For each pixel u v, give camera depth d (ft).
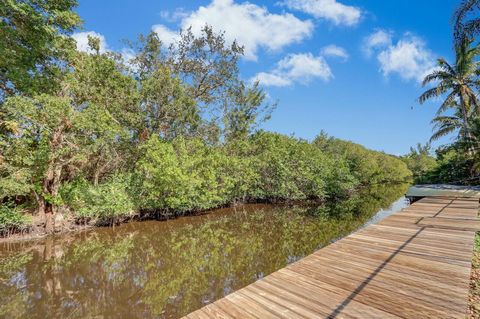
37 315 14.20
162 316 14.10
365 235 16.84
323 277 10.58
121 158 41.78
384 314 7.87
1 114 28.53
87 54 41.34
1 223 27.32
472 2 30.68
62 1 33.14
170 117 46.60
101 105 38.27
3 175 28.50
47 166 30.68
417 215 23.12
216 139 57.57
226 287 17.48
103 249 26.20
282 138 70.49
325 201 62.75
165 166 37.19
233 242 28.43
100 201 33.35
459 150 50.49
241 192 53.67
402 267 11.39
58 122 29.99
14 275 19.58
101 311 14.58
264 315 7.96
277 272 11.17
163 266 21.42
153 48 51.19
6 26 28.60
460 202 29.40
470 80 52.75
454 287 9.46
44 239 29.27
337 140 112.78
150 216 40.06
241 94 63.72
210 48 56.65
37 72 33.50
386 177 117.29
